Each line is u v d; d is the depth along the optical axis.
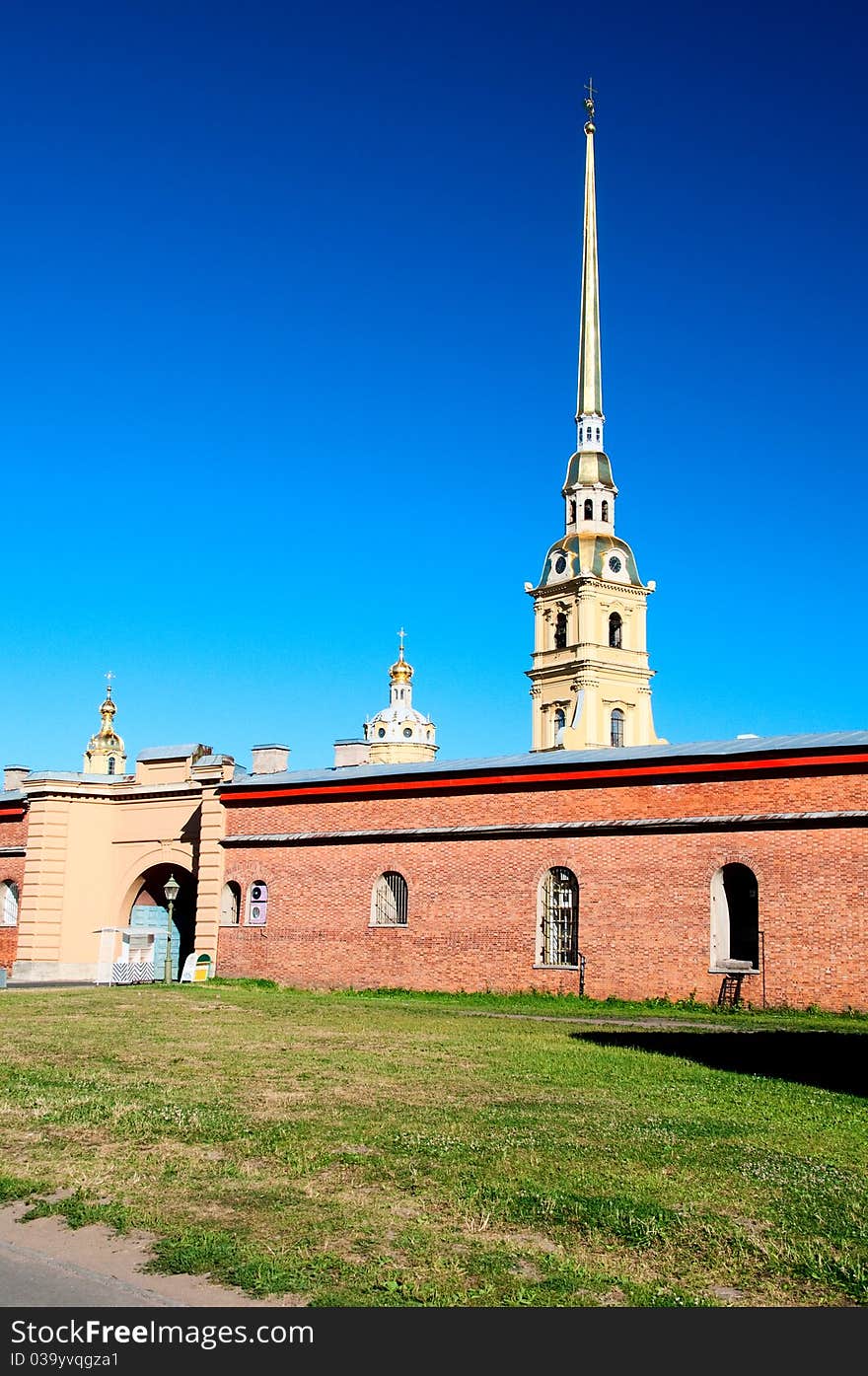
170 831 38.75
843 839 24.86
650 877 27.36
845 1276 7.46
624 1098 13.23
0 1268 7.91
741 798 26.50
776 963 25.28
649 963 27.03
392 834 31.81
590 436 91.69
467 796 30.98
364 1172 9.88
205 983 33.00
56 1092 13.42
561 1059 16.34
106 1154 10.61
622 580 87.50
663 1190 9.30
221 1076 14.67
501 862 29.89
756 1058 16.69
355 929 32.19
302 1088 13.82
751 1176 9.73
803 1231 8.31
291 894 33.69
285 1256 7.84
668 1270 7.61
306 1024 20.92
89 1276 7.73
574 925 28.70
